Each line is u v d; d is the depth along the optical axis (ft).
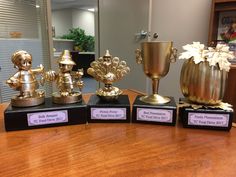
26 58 1.89
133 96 2.76
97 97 2.24
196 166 1.31
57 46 18.53
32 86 1.96
